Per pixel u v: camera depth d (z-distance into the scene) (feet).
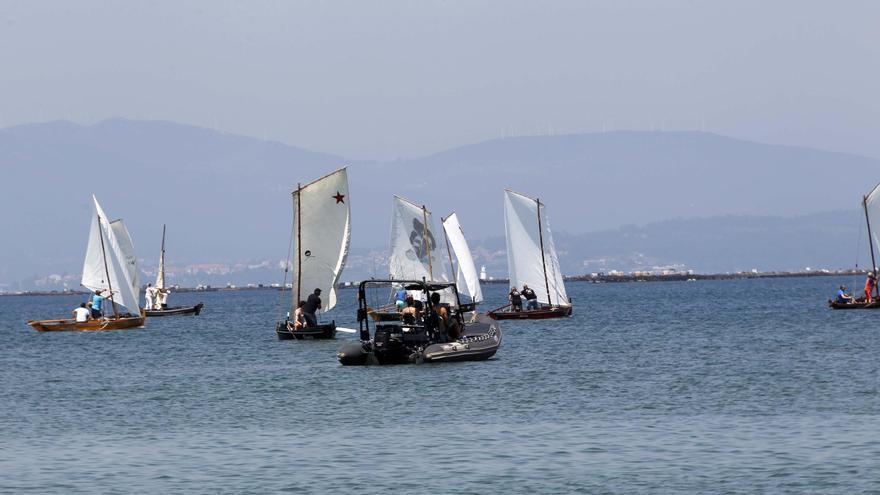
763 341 608.60
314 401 381.60
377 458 285.64
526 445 297.94
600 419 334.65
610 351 552.00
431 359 474.90
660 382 417.49
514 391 395.96
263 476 269.23
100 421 350.43
